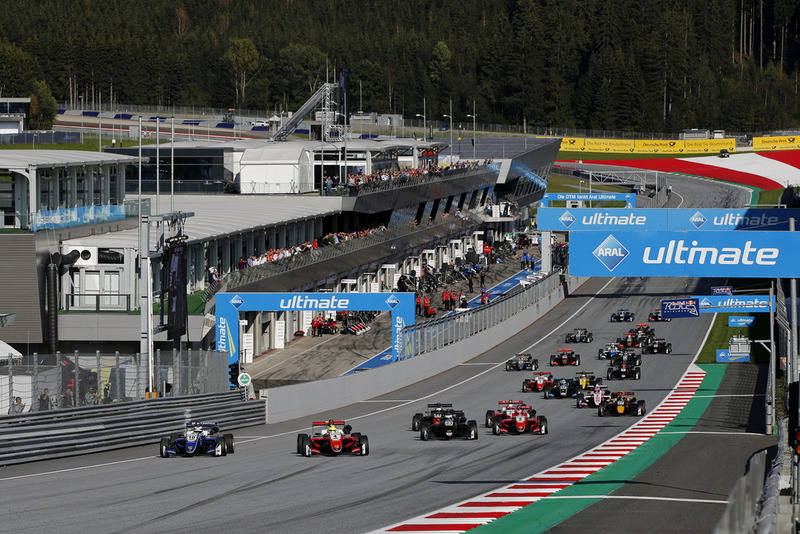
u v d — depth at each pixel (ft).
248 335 643.86
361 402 531.09
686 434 396.16
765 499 189.37
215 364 462.60
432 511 237.25
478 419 461.37
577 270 298.76
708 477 291.38
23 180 553.64
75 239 563.07
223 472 297.74
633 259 298.35
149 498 252.62
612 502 249.96
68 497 254.47
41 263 532.32
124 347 553.64
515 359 645.92
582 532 216.33
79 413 358.23
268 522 223.30
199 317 559.79
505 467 310.45
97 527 217.77
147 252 428.97
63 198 586.45
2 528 217.36
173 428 384.06
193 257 634.84
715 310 417.49
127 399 406.62
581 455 337.93
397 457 332.60
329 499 252.01
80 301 551.18
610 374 600.80
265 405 449.48
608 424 431.02
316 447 340.80
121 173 655.35
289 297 553.64
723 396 527.40
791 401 234.99
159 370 428.15
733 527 150.41
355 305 575.79
